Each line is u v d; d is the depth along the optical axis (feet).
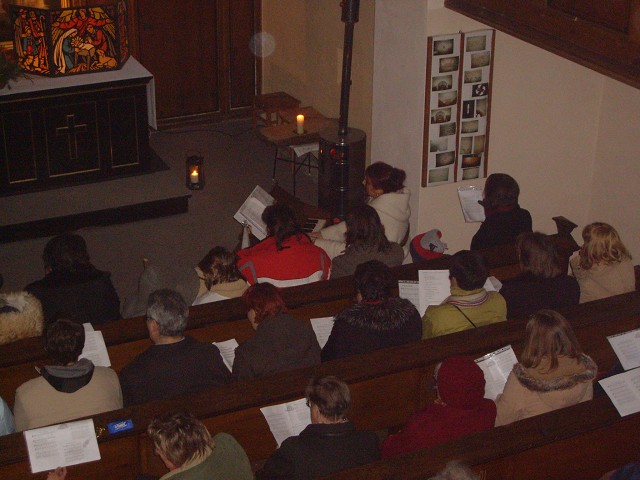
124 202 27.66
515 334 13.20
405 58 21.88
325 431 10.23
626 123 22.63
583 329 13.75
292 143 28.40
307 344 12.82
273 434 11.89
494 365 12.62
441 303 14.11
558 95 22.80
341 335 12.89
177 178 29.71
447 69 21.29
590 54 13.14
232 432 12.27
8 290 23.85
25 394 11.62
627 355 12.55
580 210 24.43
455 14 20.89
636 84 12.12
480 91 21.84
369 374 12.46
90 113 27.89
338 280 15.84
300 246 16.20
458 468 8.97
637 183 22.71
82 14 26.73
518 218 17.38
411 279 15.87
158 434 9.75
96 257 25.61
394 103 22.79
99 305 15.76
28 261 25.35
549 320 11.27
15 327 13.83
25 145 27.25
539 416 11.18
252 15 35.01
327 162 25.18
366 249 16.05
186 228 27.48
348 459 10.22
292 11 32.81
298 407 12.09
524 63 22.12
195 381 12.11
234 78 35.81
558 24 13.96
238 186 30.32
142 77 28.12
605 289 14.98
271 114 33.40
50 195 27.84
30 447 10.73
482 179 23.02
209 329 14.71
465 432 10.94
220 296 15.24
